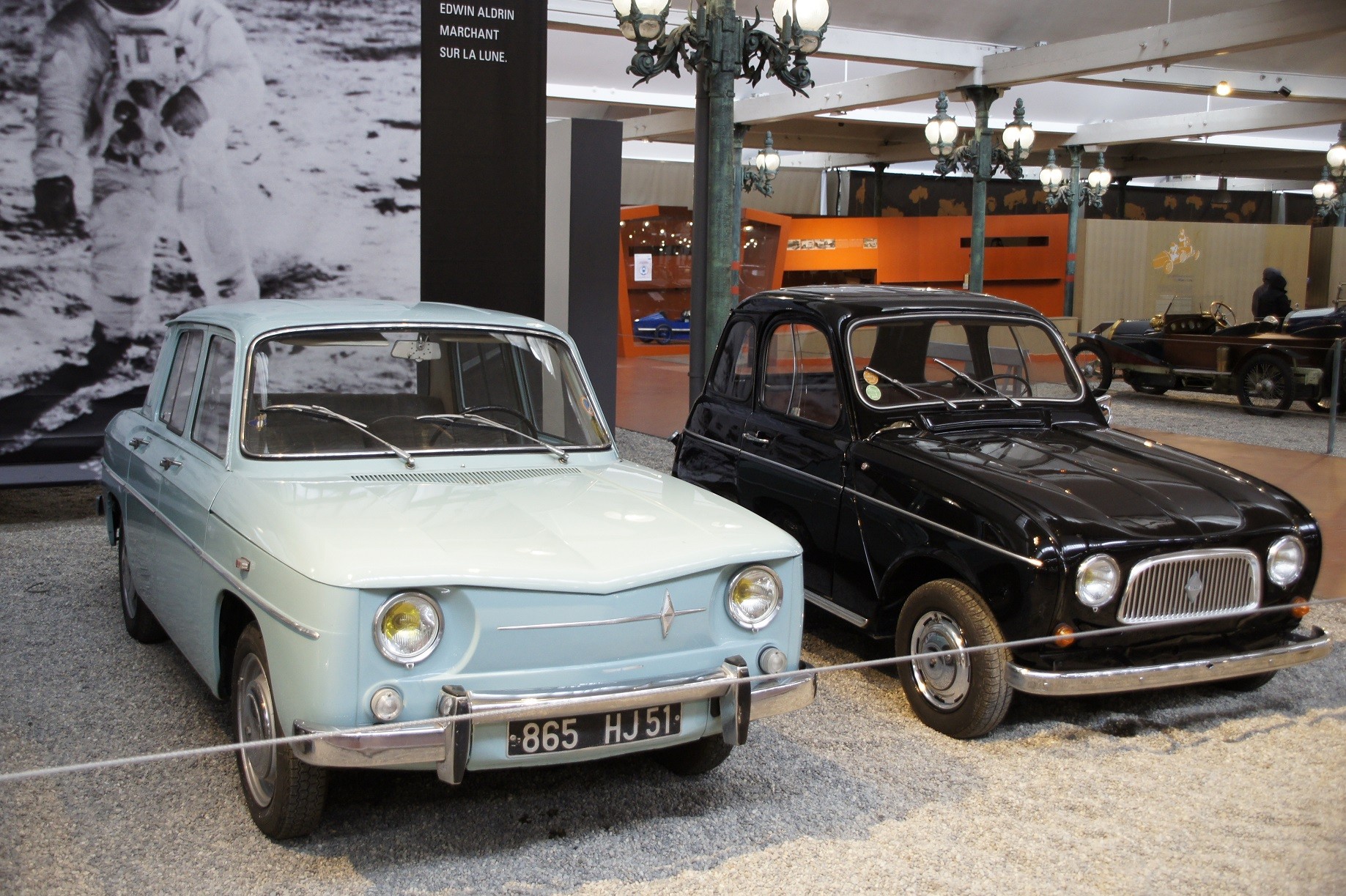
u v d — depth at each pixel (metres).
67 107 7.13
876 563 4.62
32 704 4.30
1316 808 3.68
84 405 7.40
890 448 4.73
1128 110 24.78
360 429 3.85
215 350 4.10
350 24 7.71
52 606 5.58
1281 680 4.94
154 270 7.46
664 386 15.76
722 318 8.20
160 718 4.19
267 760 3.20
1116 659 4.12
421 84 7.95
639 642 3.15
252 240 7.67
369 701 2.86
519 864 3.20
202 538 3.61
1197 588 4.15
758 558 3.34
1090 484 4.38
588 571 3.07
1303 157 30.56
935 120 16.84
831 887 3.13
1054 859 3.32
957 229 27.61
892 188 32.12
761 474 5.32
